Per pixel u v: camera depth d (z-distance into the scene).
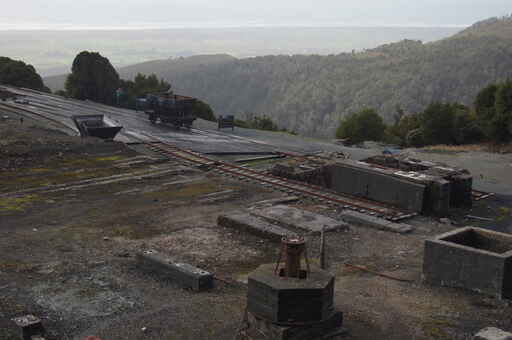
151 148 32.44
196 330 11.62
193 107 40.78
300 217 20.23
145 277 14.63
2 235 18.06
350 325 11.87
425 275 14.66
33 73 68.88
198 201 22.89
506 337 10.09
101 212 21.08
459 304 13.20
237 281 14.55
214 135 38.59
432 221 21.81
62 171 26.73
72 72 60.78
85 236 18.23
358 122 52.69
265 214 20.55
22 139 31.66
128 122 41.56
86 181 25.38
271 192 24.72
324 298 10.70
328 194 24.58
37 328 11.33
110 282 14.23
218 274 15.07
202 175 27.27
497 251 15.20
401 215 21.97
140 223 19.84
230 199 23.34
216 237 18.34
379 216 21.78
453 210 23.78
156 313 12.40
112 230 18.97
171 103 39.66
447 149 40.97
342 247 17.72
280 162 30.64
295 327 10.56
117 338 11.27
